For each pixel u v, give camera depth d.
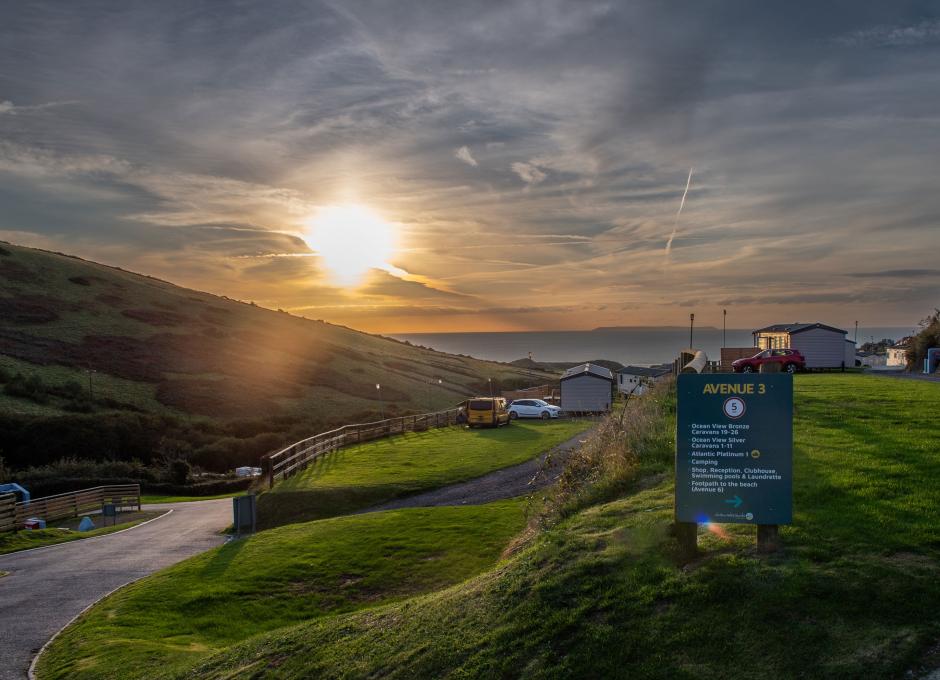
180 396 59.97
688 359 27.92
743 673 5.11
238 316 100.00
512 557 9.99
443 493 20.25
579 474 13.20
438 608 7.55
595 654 5.69
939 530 6.77
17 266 83.62
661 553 7.14
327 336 110.62
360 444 32.75
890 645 5.11
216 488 42.28
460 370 110.12
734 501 6.87
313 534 15.70
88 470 41.53
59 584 15.39
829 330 39.38
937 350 35.03
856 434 12.12
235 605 11.76
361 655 7.05
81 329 71.38
